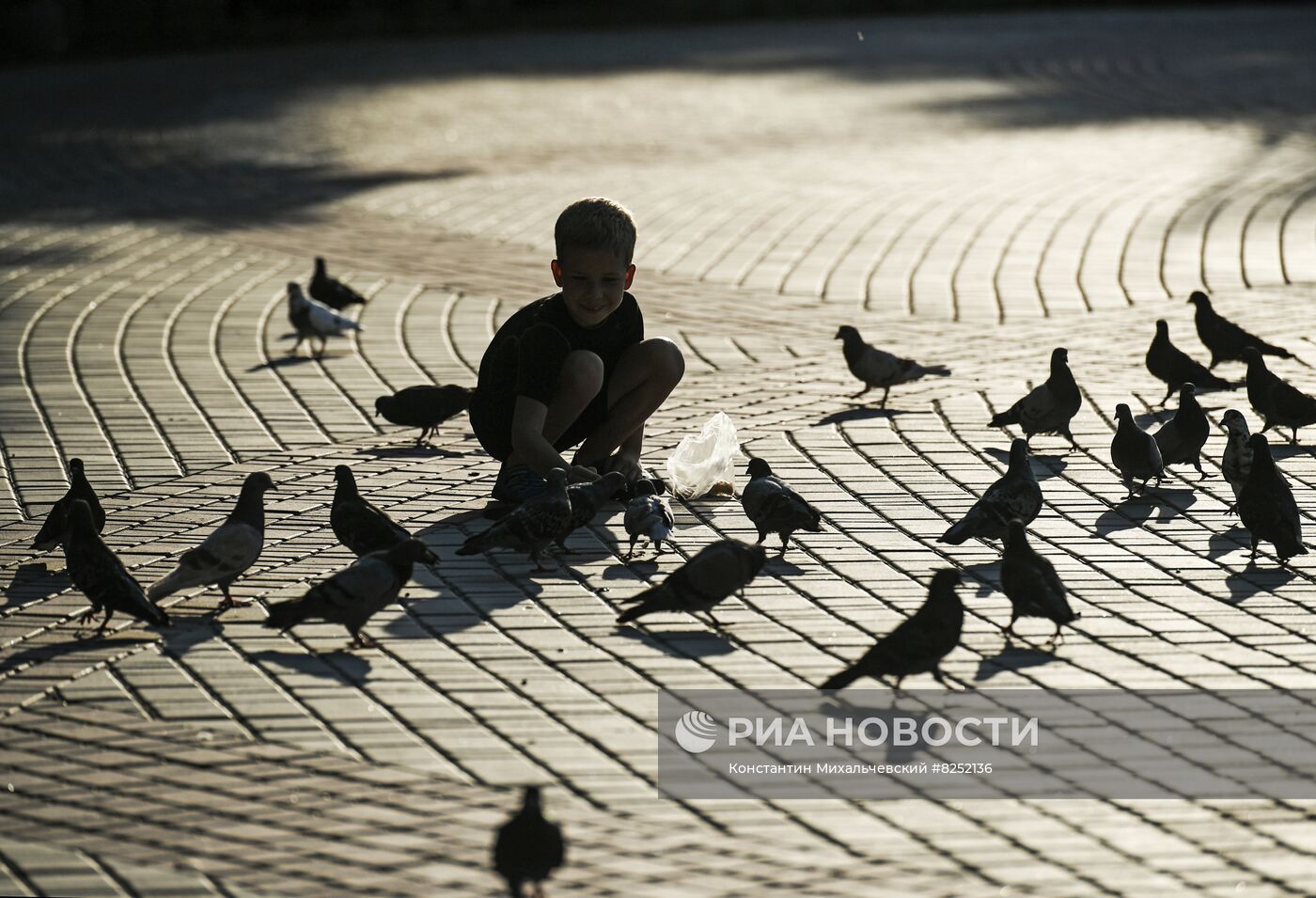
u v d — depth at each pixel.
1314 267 17.00
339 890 5.43
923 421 11.91
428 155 25.83
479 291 16.89
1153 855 5.75
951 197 21.62
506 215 20.89
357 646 7.71
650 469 10.66
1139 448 9.96
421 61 39.72
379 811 6.02
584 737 6.72
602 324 9.98
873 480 10.52
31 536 9.43
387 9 48.38
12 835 5.82
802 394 12.78
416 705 7.02
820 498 10.13
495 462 11.11
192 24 43.81
